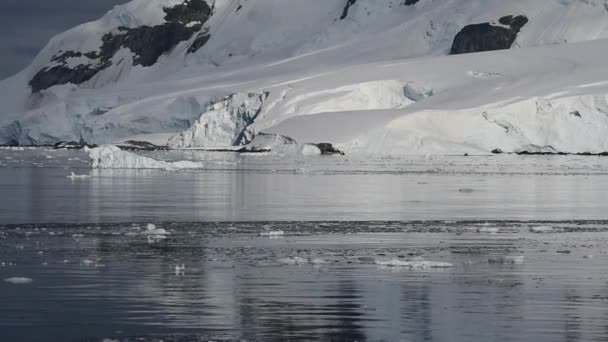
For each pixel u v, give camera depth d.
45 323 43.75
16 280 53.81
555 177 175.12
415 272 57.75
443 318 45.09
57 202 108.31
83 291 51.09
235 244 70.75
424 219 90.81
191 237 74.88
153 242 71.50
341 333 42.22
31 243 70.44
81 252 65.75
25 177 163.50
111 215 93.06
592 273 57.56
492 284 53.62
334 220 89.38
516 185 148.88
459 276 56.28
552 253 66.56
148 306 47.38
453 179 166.00
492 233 79.12
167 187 137.25
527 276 56.47
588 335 42.06
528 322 44.38
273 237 75.44
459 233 78.94
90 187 136.12
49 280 54.31
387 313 46.12
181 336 41.41
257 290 51.56
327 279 55.06
